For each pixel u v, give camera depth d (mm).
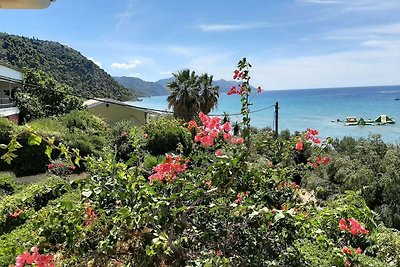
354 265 2924
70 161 2951
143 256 2939
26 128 2387
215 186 2762
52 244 2863
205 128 3264
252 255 2898
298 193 4406
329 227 3053
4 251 3277
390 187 7988
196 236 3041
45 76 23000
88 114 19484
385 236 5609
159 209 2572
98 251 2986
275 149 4273
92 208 2984
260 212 2547
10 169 13727
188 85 21219
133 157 3174
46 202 6641
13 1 1513
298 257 3051
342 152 11758
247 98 3578
